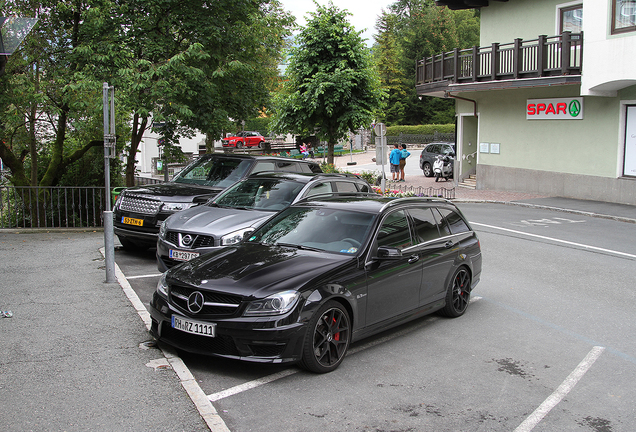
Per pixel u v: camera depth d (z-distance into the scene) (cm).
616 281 918
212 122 1522
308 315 484
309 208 654
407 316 616
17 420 389
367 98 1959
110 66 1402
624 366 552
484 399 465
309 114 1917
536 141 2202
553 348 600
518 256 1117
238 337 471
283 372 507
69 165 1688
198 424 395
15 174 1532
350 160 4459
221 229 757
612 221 1603
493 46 2139
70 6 1415
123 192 1007
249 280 497
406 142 5747
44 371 476
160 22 1502
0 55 666
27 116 1491
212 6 1534
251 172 1034
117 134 1697
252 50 1678
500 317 714
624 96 1850
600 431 415
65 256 980
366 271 551
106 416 401
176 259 760
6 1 1291
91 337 564
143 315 639
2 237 1179
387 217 611
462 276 718
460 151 2655
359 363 538
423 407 445
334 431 399
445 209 726
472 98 2473
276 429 399
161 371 485
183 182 1068
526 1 2228
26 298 700
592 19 1791
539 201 1992
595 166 1975
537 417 435
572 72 1909
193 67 1448
